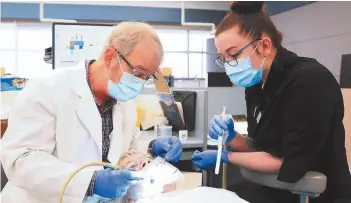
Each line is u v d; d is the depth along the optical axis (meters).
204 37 6.11
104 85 1.12
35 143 1.04
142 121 2.17
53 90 1.08
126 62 1.02
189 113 2.07
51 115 1.07
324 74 1.17
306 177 1.14
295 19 5.27
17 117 1.05
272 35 1.25
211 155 1.37
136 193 1.02
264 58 1.26
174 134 2.12
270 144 1.30
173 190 1.09
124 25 1.05
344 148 1.23
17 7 5.44
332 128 1.20
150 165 1.12
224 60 1.31
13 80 1.94
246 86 1.37
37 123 1.04
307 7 4.99
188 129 2.08
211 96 3.22
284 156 1.17
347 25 4.26
